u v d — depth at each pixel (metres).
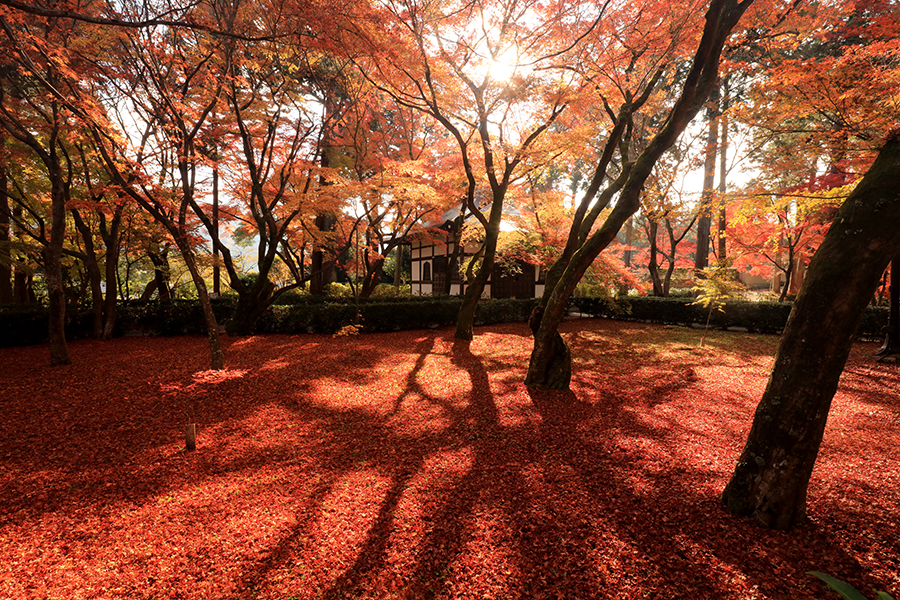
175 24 4.22
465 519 2.99
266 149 10.30
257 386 6.32
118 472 3.75
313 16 5.21
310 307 11.47
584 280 14.20
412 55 6.93
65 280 12.66
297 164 10.73
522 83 7.59
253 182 10.15
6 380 6.41
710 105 9.72
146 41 6.17
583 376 7.05
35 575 2.45
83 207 7.84
